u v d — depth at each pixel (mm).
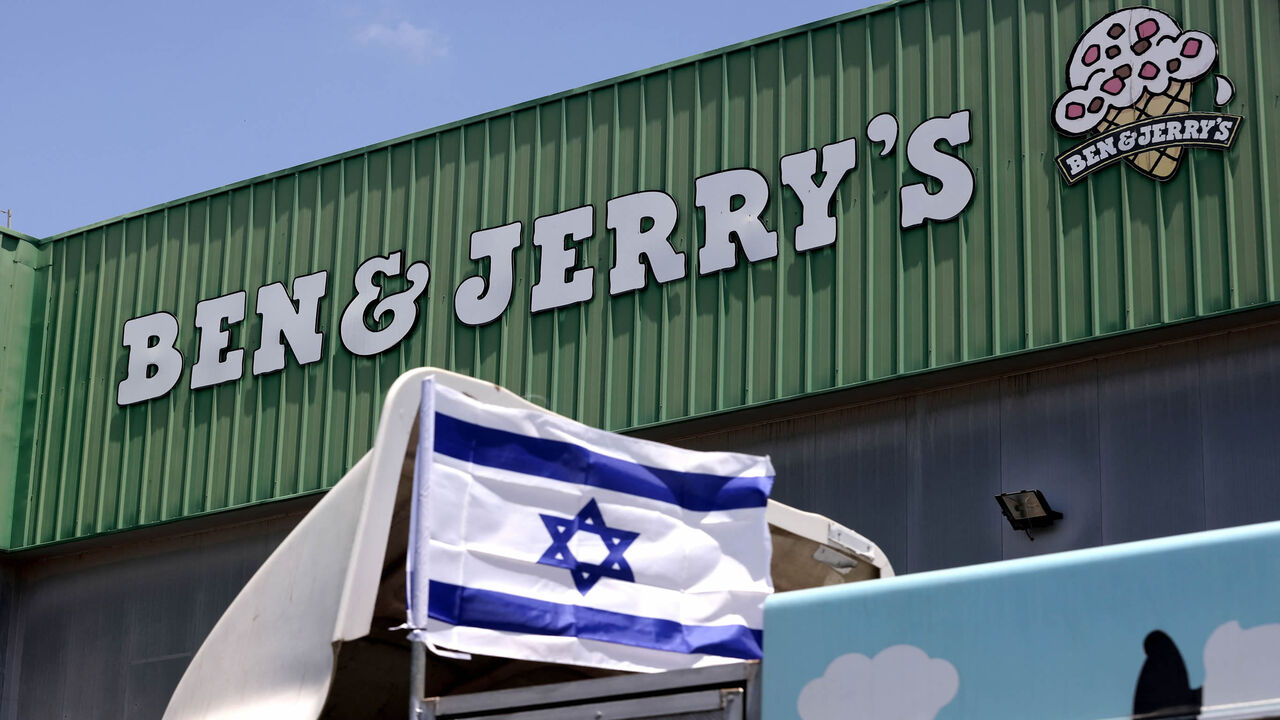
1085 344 14195
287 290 19141
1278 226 13516
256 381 19062
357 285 18594
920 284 15117
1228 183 13852
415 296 18109
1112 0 14766
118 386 20203
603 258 16984
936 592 7227
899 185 15469
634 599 8938
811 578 11602
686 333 16266
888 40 15906
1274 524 6586
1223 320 13680
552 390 16875
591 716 7887
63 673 20047
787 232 15969
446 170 18391
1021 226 14742
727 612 9164
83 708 19703
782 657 7516
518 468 8820
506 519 8688
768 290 15930
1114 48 14656
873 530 15188
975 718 6953
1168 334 14008
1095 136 14570
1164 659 6617
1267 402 13594
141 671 19438
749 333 15914
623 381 16500
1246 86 13953
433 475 8477
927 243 15180
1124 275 14133
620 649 8805
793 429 15953
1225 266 13680
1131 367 14320
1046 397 14672
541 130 17844
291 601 9305
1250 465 13516
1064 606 6906
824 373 15398
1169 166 14156
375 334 18266
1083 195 14516
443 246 18109
